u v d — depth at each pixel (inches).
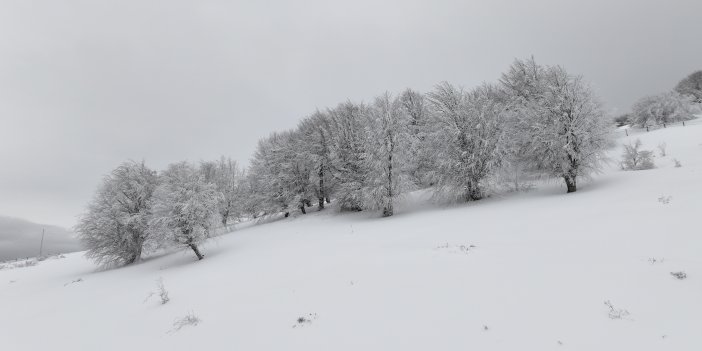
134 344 342.3
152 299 538.9
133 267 1107.9
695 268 276.7
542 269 323.9
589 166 852.0
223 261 810.8
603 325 211.9
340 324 278.8
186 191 976.9
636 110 2042.3
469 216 811.4
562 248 392.5
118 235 1224.8
